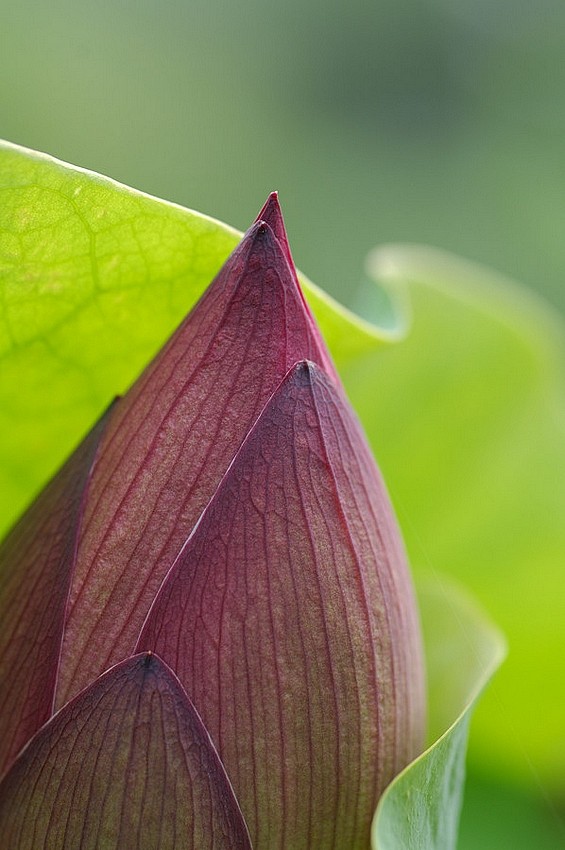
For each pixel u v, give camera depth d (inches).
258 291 15.4
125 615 15.4
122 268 16.4
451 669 17.6
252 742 15.3
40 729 15.3
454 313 21.8
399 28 45.1
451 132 44.2
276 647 15.3
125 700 15.1
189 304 16.7
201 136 40.0
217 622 15.3
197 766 15.2
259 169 40.9
